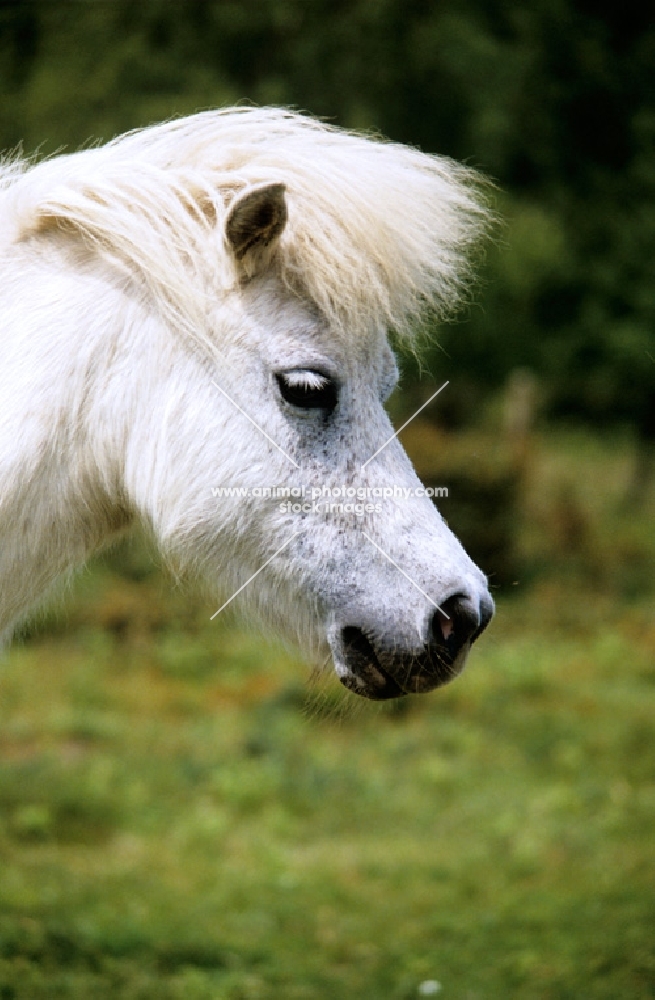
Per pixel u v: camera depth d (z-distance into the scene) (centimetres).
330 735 1543
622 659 1922
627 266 3109
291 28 3045
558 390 3672
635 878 959
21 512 460
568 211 3344
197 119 507
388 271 464
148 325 462
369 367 479
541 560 2473
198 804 1264
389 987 774
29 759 1350
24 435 451
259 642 564
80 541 489
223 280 458
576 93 3394
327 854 1117
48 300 459
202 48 2909
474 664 1819
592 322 3191
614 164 3425
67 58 2708
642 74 3406
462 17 3309
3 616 480
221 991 734
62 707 1628
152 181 465
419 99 3188
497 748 1491
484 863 1066
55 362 454
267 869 1057
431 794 1309
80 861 1055
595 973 761
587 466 3362
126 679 1811
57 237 467
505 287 3238
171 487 470
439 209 485
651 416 3059
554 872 1028
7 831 1119
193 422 464
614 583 2391
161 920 888
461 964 809
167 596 2064
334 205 458
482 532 2302
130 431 466
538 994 739
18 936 773
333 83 3039
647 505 3052
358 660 478
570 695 1708
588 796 1267
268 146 479
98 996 706
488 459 2362
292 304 464
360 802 1276
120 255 462
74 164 484
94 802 1210
